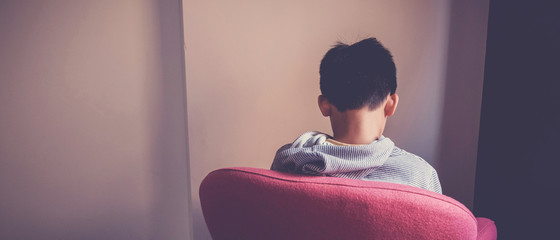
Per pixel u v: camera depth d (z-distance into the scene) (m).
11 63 1.23
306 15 1.29
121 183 1.38
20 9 1.21
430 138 1.56
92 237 1.40
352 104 0.72
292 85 1.31
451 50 1.53
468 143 1.64
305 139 0.76
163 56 1.33
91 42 1.28
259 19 1.23
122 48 1.30
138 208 1.41
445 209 0.52
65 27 1.25
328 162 0.61
